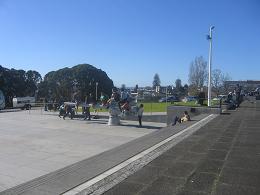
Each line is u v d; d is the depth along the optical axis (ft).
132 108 88.38
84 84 256.52
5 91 247.50
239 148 30.04
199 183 19.60
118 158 26.45
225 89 195.21
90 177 21.20
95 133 62.54
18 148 47.91
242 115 64.64
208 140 34.55
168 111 74.59
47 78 272.72
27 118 90.02
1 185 29.89
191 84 194.49
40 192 18.49
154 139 35.60
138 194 17.84
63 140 54.75
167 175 21.39
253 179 20.33
